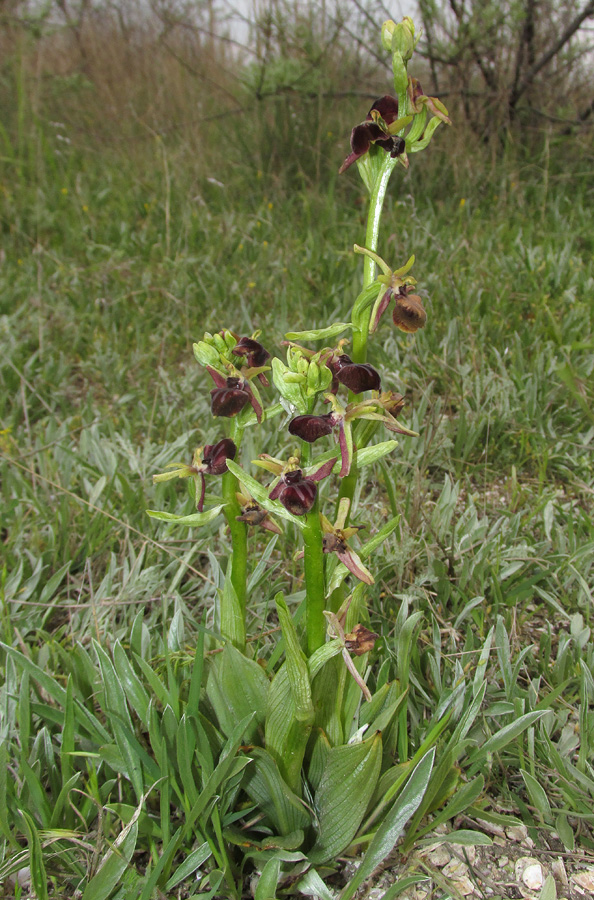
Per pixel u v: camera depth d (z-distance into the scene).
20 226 1.24
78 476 0.65
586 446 0.64
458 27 1.34
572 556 0.51
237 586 0.34
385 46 0.32
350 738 0.35
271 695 0.32
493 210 1.25
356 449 0.32
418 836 0.35
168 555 0.55
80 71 1.81
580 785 0.38
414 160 1.36
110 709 0.36
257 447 0.65
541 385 0.73
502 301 0.90
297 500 0.27
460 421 0.66
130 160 1.56
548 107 1.49
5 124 1.66
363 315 0.32
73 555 0.56
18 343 0.87
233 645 0.34
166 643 0.41
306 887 0.33
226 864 0.32
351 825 0.33
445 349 0.76
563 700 0.42
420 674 0.42
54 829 0.34
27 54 1.75
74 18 1.87
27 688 0.37
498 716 0.42
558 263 0.99
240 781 0.35
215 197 1.38
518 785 0.39
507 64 1.38
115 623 0.50
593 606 0.50
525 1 1.34
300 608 0.39
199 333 0.90
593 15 1.35
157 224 1.25
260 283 1.01
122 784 0.38
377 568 0.51
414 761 0.33
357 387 0.29
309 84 1.38
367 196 1.31
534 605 0.52
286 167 1.39
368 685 0.41
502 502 0.63
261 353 0.31
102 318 0.94
